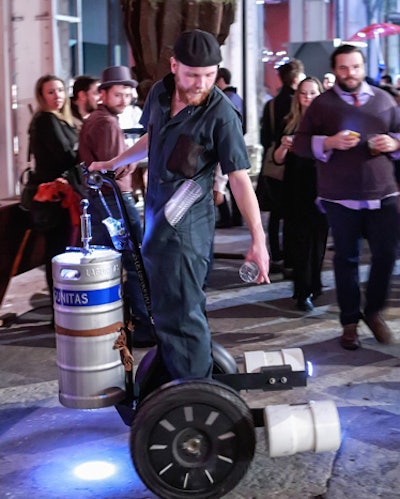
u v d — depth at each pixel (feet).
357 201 16.85
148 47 23.43
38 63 27.78
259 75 51.80
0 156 27.55
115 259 11.37
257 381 11.61
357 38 51.80
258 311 21.06
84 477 12.18
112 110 17.70
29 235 20.56
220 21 23.61
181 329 11.26
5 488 11.89
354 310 17.65
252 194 11.23
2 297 19.89
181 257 11.09
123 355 11.53
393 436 13.30
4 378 16.51
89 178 11.91
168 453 10.82
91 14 41.55
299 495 11.50
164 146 11.16
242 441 10.87
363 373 16.24
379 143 16.30
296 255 20.61
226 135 11.05
